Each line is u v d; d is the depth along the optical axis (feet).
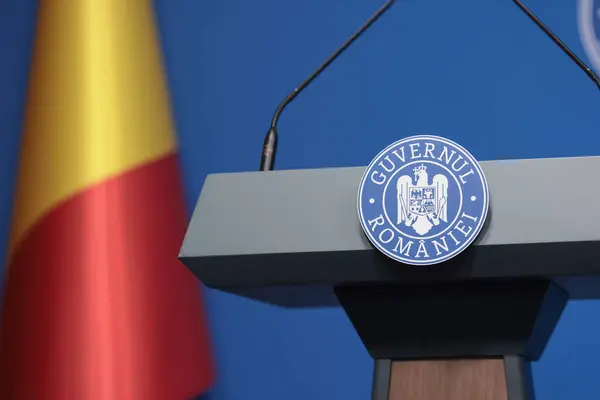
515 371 4.50
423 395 4.65
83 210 10.82
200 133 12.35
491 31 12.01
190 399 11.12
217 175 4.94
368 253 4.48
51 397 10.37
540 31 11.87
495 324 4.55
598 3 11.74
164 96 11.91
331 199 4.65
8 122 12.70
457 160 4.47
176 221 11.40
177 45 12.67
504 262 4.32
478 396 4.56
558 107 11.61
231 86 12.47
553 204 4.34
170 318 11.10
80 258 10.69
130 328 10.75
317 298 5.36
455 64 12.01
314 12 12.55
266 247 4.60
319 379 11.55
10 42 12.95
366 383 11.48
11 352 10.59
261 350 11.68
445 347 4.66
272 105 12.35
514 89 11.77
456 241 4.33
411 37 12.23
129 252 10.92
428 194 4.43
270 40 12.57
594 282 4.51
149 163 11.37
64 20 11.48
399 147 4.57
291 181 4.77
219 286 4.81
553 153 11.50
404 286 4.67
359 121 12.10
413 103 12.01
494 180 4.48
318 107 12.24
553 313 4.89
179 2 12.79
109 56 11.50
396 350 4.74
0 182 12.47
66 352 10.48
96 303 10.63
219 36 12.66
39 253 10.71
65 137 11.03
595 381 10.89
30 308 10.60
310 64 12.40
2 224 12.32
